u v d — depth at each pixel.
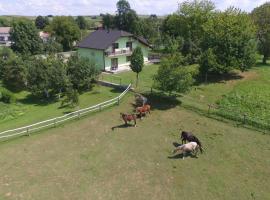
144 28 87.19
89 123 30.70
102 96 39.66
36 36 75.12
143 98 34.22
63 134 28.45
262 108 34.50
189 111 32.94
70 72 43.66
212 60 43.41
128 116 29.36
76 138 27.52
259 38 60.59
